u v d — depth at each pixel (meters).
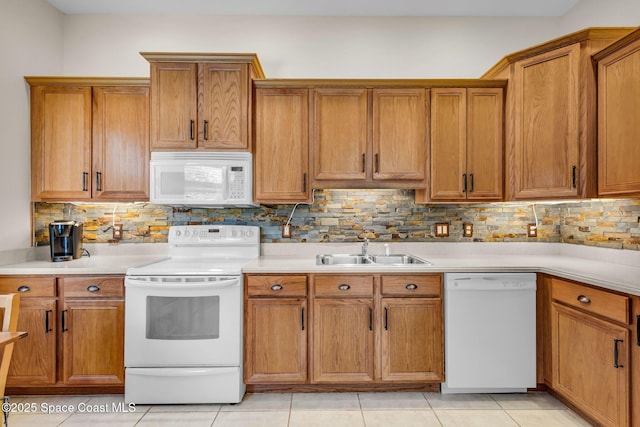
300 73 2.96
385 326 2.30
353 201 2.93
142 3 2.81
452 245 2.91
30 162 2.61
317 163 2.57
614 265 2.29
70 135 2.60
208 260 2.70
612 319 1.74
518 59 2.43
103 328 2.27
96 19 2.94
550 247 2.92
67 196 2.60
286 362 2.30
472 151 2.56
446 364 2.30
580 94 2.16
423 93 2.57
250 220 2.93
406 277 2.31
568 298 2.06
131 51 2.95
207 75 2.52
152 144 2.52
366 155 2.58
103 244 2.88
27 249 2.57
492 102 2.56
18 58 2.51
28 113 2.59
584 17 2.71
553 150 2.27
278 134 2.58
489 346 2.28
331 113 2.58
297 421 2.05
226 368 2.22
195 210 2.93
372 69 2.97
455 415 2.11
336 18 2.97
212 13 2.95
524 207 2.94
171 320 2.23
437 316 2.31
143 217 2.91
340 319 2.31
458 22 2.98
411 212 2.93
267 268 2.30
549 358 2.24
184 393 2.21
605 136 2.05
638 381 1.61
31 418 2.07
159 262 2.58
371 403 2.24
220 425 2.01
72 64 2.94
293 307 2.30
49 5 2.78
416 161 2.57
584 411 1.94
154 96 2.52
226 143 2.52
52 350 2.26
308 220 2.92
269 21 2.96
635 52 1.83
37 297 2.26
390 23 2.98
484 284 2.27
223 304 2.23
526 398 2.29
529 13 2.94
